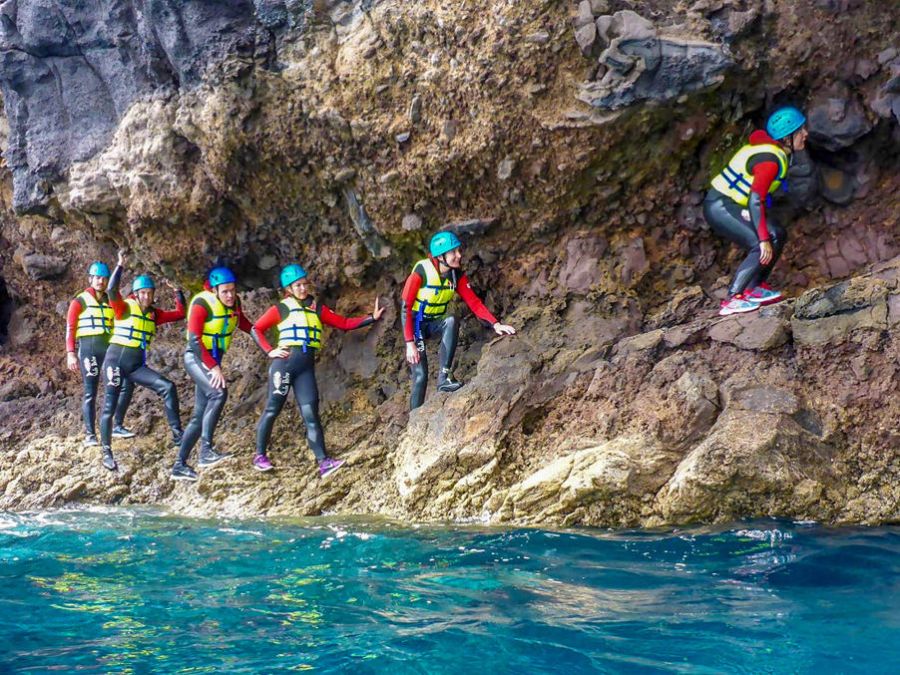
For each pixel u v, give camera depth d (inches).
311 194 353.7
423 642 171.3
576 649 164.2
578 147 310.3
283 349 327.6
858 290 269.0
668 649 162.6
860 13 298.4
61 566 243.8
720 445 254.4
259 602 203.2
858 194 319.3
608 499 264.2
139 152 350.9
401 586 211.3
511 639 170.6
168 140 346.9
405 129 323.6
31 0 363.9
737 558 219.3
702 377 275.9
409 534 267.1
